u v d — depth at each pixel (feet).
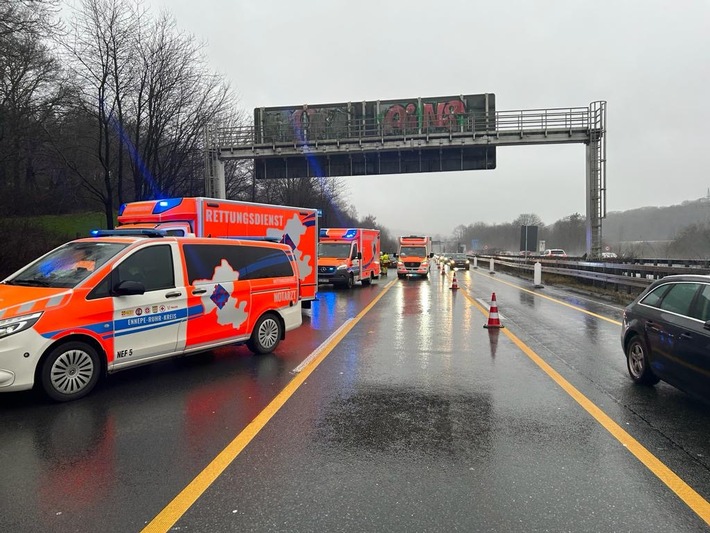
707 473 12.62
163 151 69.62
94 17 56.70
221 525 10.19
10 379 16.56
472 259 176.35
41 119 69.00
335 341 30.25
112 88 59.62
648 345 19.83
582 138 89.30
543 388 20.20
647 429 15.66
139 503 11.09
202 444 14.40
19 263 50.03
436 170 95.30
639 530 10.05
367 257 76.84
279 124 98.94
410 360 25.20
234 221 35.40
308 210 44.06
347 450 14.01
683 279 18.84
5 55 58.54
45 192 104.42
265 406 17.84
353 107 98.27
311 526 10.15
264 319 26.30
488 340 30.71
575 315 41.98
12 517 10.50
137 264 20.39
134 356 19.92
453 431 15.48
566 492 11.60
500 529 10.05
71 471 12.66
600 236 89.40
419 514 10.62
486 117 93.61
